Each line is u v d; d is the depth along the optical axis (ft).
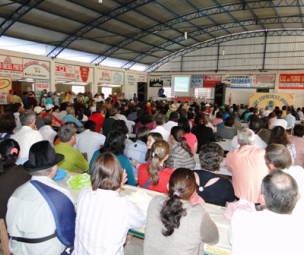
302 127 10.58
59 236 4.66
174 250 3.91
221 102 51.42
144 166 7.23
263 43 50.88
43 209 4.52
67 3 30.86
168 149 6.79
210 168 6.26
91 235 4.30
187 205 4.07
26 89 37.50
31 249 4.55
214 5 37.76
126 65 56.85
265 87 51.57
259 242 3.61
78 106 21.42
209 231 4.09
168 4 36.19
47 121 13.33
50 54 40.81
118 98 44.98
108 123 15.34
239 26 46.83
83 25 37.09
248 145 7.21
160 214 3.98
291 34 48.34
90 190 4.63
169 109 25.13
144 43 49.16
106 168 4.44
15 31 33.30
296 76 48.75
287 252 3.51
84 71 47.11
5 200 5.49
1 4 27.71
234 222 3.90
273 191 3.65
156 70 62.03
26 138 8.97
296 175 5.80
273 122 17.52
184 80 58.80
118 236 4.33
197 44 56.13
